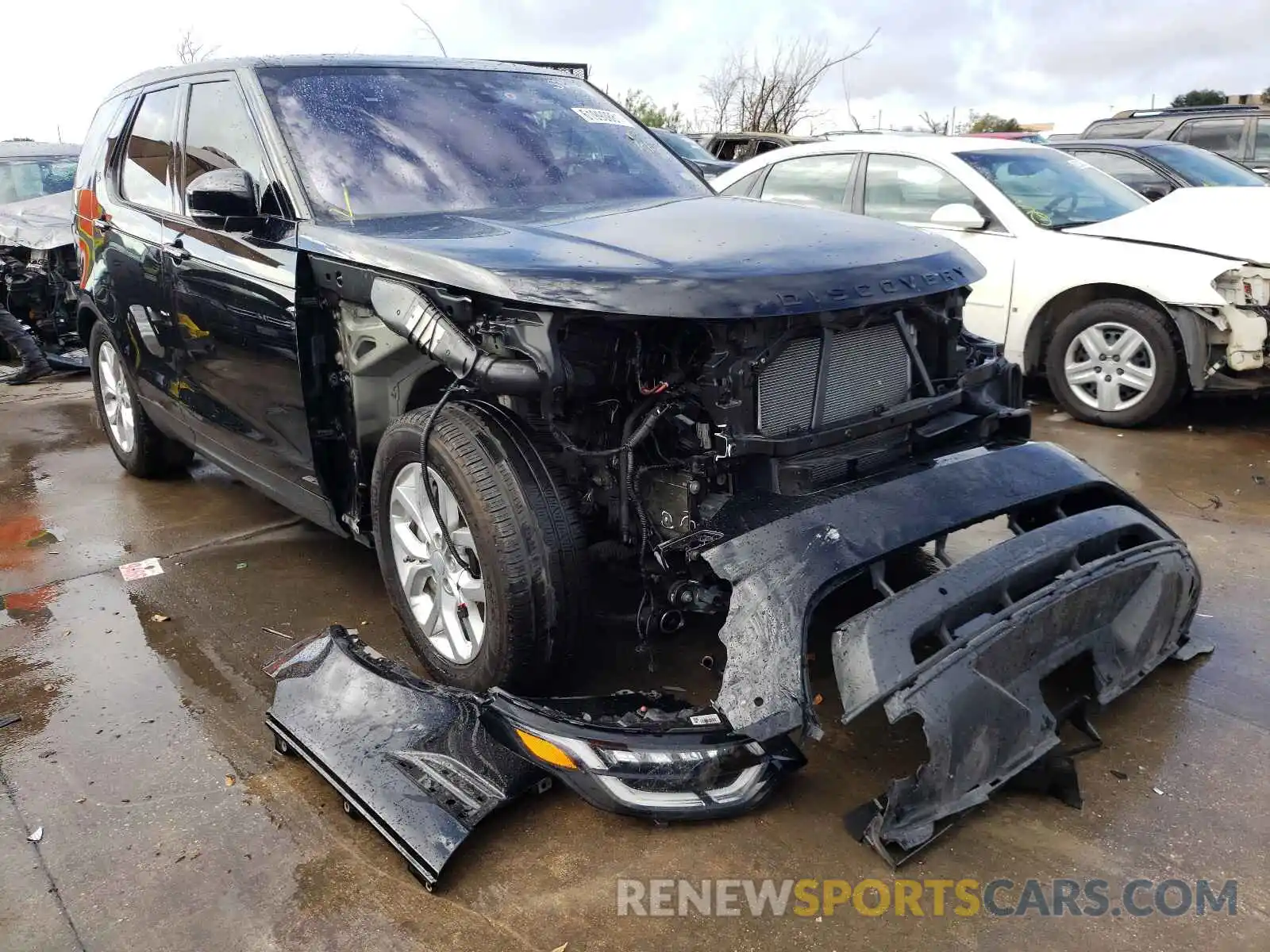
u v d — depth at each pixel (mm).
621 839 2459
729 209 3326
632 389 2645
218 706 3088
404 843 2344
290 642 3488
